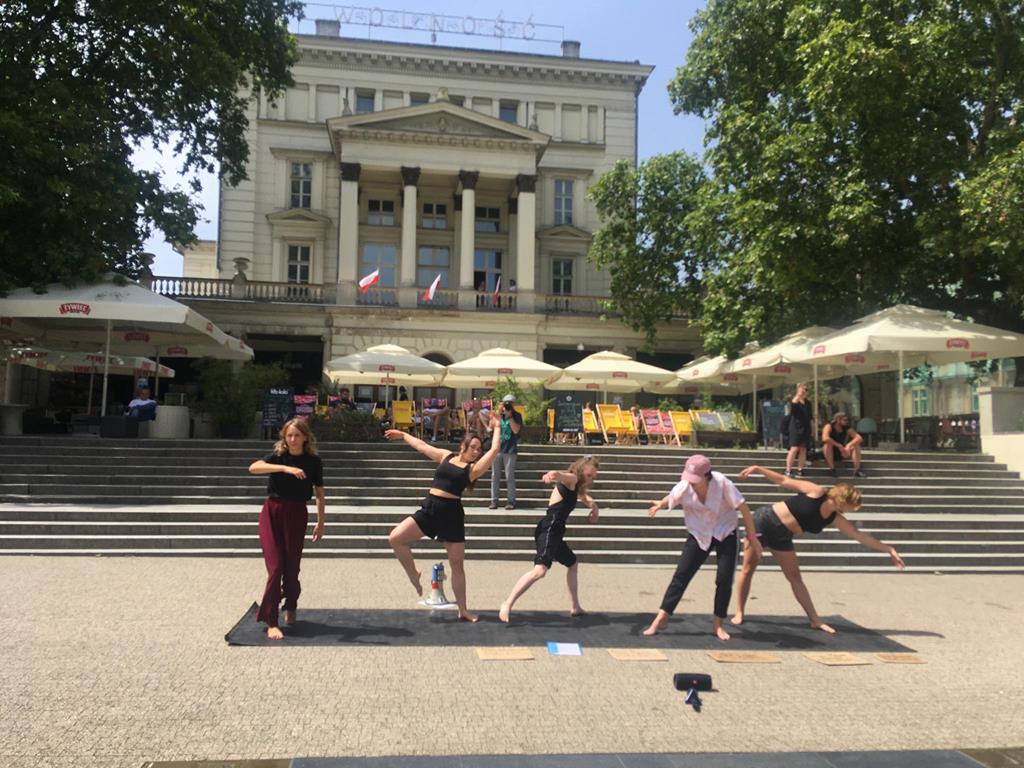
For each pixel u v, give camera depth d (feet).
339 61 121.39
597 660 20.34
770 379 80.79
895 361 61.21
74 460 43.78
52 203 53.72
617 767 13.88
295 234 116.37
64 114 53.31
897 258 63.98
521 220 109.70
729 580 22.98
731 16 70.28
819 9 59.72
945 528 42.09
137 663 18.78
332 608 25.14
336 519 38.17
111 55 62.80
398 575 31.48
